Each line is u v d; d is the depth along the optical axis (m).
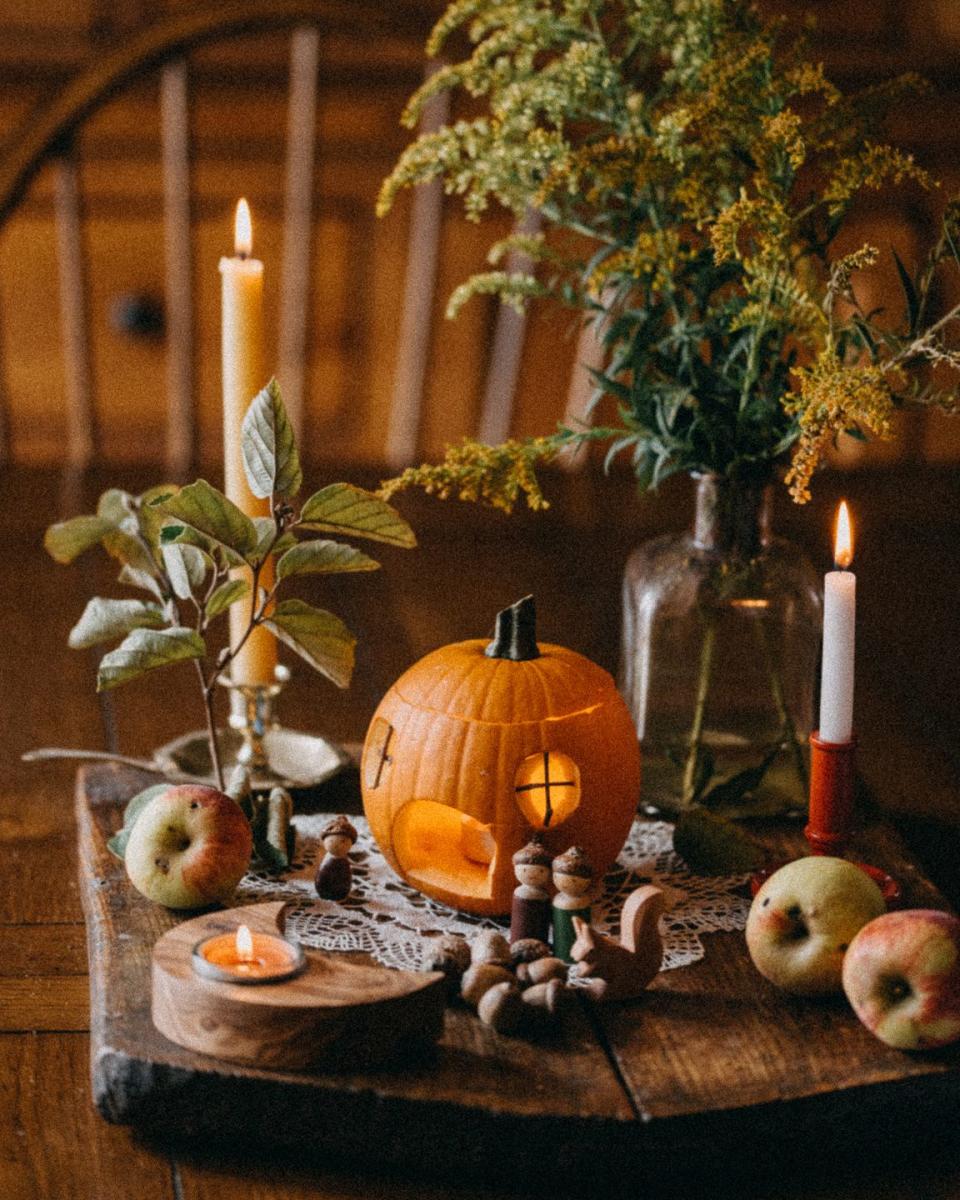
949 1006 0.76
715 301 1.00
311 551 0.93
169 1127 0.75
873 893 0.82
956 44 2.82
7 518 1.63
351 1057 0.75
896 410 0.91
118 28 2.71
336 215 2.84
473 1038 0.79
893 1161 0.76
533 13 1.02
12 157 1.79
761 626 1.03
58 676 1.33
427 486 0.96
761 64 0.93
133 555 1.05
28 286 2.82
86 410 1.98
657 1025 0.80
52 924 0.94
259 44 2.74
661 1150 0.73
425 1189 0.73
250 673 1.08
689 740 1.05
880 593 1.51
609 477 1.80
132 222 2.81
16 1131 0.76
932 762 1.19
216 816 0.90
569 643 1.38
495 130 1.00
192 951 0.78
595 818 0.91
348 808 1.07
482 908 0.91
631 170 0.94
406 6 1.79
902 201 2.83
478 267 2.88
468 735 0.89
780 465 1.03
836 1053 0.78
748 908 0.94
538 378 2.94
